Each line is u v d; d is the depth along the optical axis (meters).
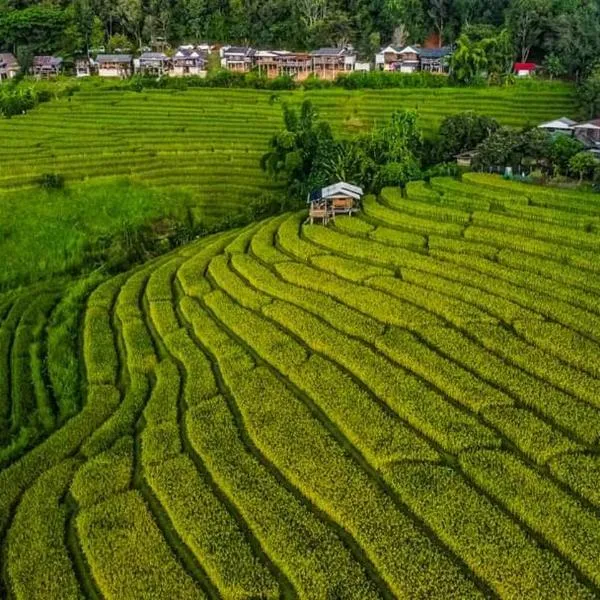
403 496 31.05
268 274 55.28
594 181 66.31
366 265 54.56
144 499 33.56
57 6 149.75
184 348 47.12
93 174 86.75
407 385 39.03
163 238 75.88
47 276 71.19
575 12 120.12
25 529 32.28
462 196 64.75
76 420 41.34
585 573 26.67
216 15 148.25
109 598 28.08
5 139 98.38
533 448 33.03
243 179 86.69
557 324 43.69
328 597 26.75
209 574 28.88
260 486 32.88
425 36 139.12
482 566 27.02
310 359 43.09
